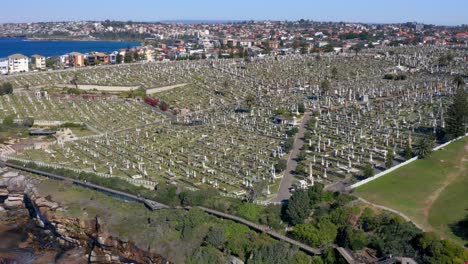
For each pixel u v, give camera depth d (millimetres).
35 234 166500
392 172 174875
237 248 135500
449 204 146375
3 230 168875
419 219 137875
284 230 140875
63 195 174750
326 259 126375
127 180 181750
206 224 147125
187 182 177750
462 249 117750
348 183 167250
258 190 159875
